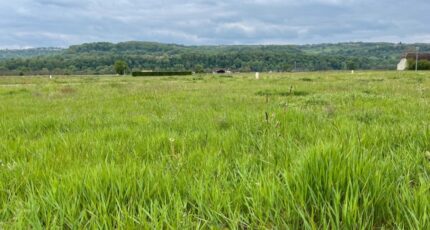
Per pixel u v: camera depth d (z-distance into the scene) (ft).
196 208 8.05
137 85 92.63
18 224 7.12
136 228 7.12
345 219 6.80
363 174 8.21
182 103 39.78
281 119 20.72
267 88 64.44
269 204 7.68
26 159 13.65
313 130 17.17
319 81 102.68
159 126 21.70
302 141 15.01
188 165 11.43
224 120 21.90
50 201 8.18
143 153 14.05
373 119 22.49
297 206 7.32
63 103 43.62
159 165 11.34
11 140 17.83
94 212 7.77
